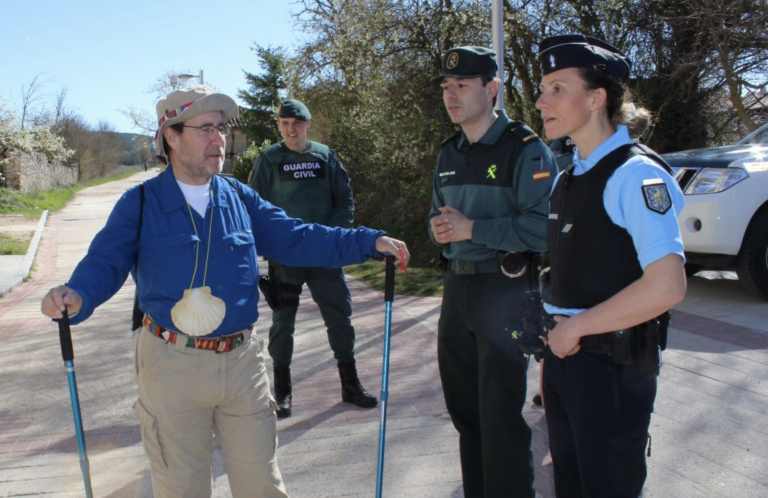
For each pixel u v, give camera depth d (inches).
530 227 104.4
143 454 148.9
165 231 93.0
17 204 878.4
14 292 378.9
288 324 169.6
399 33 499.8
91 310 88.0
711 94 459.5
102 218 822.5
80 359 226.1
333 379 194.7
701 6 413.7
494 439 105.8
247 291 96.0
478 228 105.7
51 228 708.7
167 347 91.6
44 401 185.2
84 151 1889.8
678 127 474.3
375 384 188.2
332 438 152.8
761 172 235.1
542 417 158.6
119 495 130.7
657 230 72.9
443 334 115.9
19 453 150.7
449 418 161.0
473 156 112.6
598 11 456.4
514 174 108.3
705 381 172.7
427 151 523.2
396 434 153.4
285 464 140.6
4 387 198.2
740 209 234.4
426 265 511.8
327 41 645.9
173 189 94.9
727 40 407.2
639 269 77.1
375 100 544.1
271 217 106.0
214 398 92.5
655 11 440.1
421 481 131.3
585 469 80.8
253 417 95.8
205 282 92.7
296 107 172.9
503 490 105.4
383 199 636.7
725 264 243.0
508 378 105.1
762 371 177.2
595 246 78.0
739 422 148.6
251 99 1274.6
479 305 107.8
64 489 133.3
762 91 465.4
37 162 1171.3
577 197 80.0
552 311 84.9
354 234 107.2
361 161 669.9
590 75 79.4
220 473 137.9
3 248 519.5
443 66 112.3
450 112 111.4
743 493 120.7
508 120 112.8
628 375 78.0
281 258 107.4
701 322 227.3
